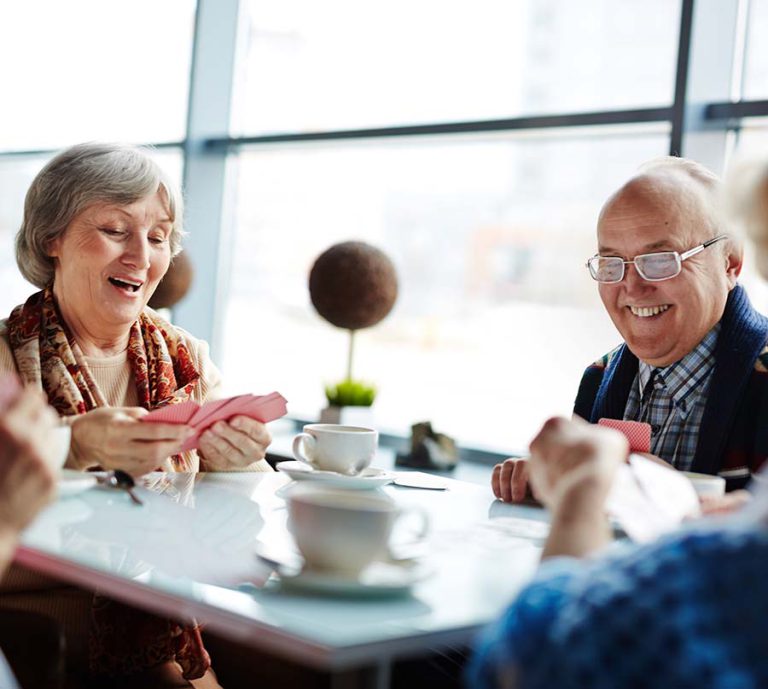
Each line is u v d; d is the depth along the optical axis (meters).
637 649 0.63
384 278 3.21
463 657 1.79
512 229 3.51
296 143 4.04
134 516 1.32
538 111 3.42
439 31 3.65
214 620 0.94
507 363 3.53
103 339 1.97
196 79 4.24
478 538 1.30
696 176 1.90
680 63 2.98
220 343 4.36
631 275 1.84
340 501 1.08
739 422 1.76
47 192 1.91
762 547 0.66
